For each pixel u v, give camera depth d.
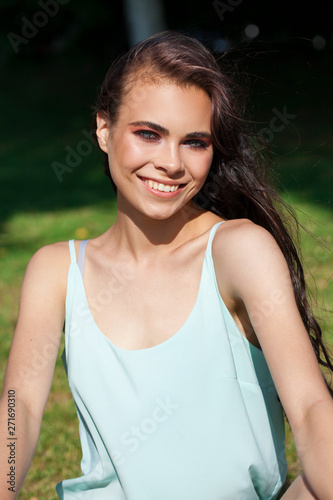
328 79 9.91
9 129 11.62
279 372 1.63
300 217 5.96
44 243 6.38
